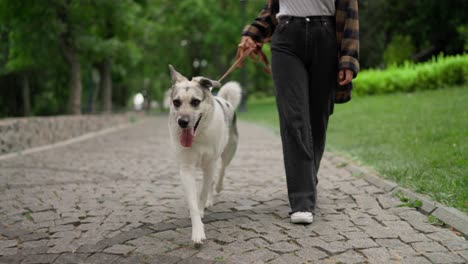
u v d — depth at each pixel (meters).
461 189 3.93
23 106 21.97
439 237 3.08
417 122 8.27
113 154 8.47
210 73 41.25
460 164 4.95
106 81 19.47
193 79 3.39
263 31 4.07
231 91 4.41
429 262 2.68
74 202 4.48
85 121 14.09
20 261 2.90
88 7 12.80
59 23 12.62
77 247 3.15
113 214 3.99
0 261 2.90
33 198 4.68
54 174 6.18
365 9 23.30
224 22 32.28
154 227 3.57
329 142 8.59
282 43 3.63
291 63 3.60
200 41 35.81
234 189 5.00
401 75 15.19
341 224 3.50
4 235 3.46
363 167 5.72
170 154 8.37
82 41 13.02
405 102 11.59
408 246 2.96
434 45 22.17
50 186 5.32
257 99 49.53
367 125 9.66
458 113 8.17
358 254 2.87
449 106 9.16
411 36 23.22
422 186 4.21
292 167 3.63
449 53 20.78
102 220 3.81
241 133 12.84
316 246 3.03
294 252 2.94
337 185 4.92
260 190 4.92
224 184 5.31
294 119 3.59
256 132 13.00
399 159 5.76
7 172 6.37
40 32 12.63
